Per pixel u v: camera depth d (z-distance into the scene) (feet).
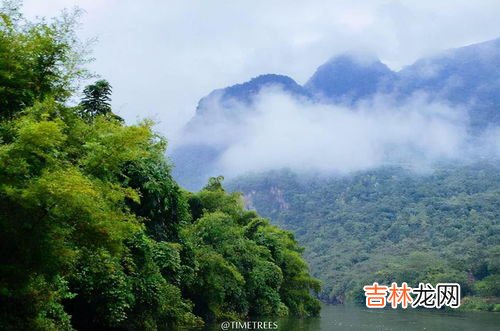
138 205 95.50
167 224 106.93
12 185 43.16
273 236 208.23
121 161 58.80
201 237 142.31
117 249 53.11
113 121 71.20
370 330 143.74
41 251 46.83
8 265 46.24
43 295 53.62
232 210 187.11
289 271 214.69
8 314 51.65
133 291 83.15
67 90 58.29
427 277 383.24
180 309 109.40
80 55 58.18
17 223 44.70
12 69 50.19
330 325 158.40
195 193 177.78
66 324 64.64
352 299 436.35
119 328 83.56
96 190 50.26
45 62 54.85
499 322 205.77
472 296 357.00
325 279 505.66
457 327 170.50
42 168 46.60
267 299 175.73
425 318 224.33
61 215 46.01
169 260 96.58
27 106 52.47
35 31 52.39
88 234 49.08
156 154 99.40
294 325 146.92
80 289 73.56
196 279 125.90
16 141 43.62
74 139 58.39
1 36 49.08
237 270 145.28
